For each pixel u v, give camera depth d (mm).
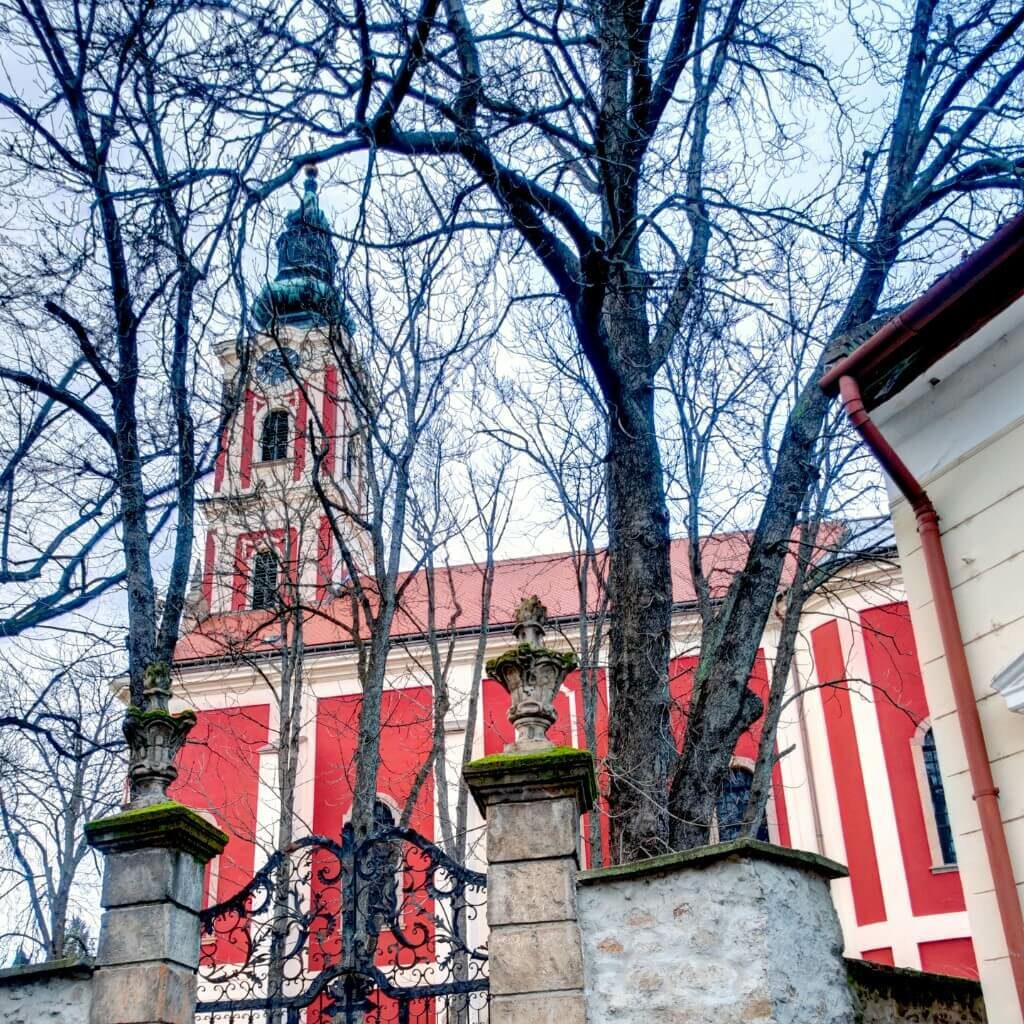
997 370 7676
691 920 6953
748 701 9930
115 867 7621
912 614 7930
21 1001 7410
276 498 18797
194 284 10758
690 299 11039
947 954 19609
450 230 9875
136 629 10891
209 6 9922
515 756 7449
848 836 21125
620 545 10500
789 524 10320
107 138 10453
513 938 7008
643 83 10789
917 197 10828
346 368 12891
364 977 7461
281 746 16469
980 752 7156
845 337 10070
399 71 9898
